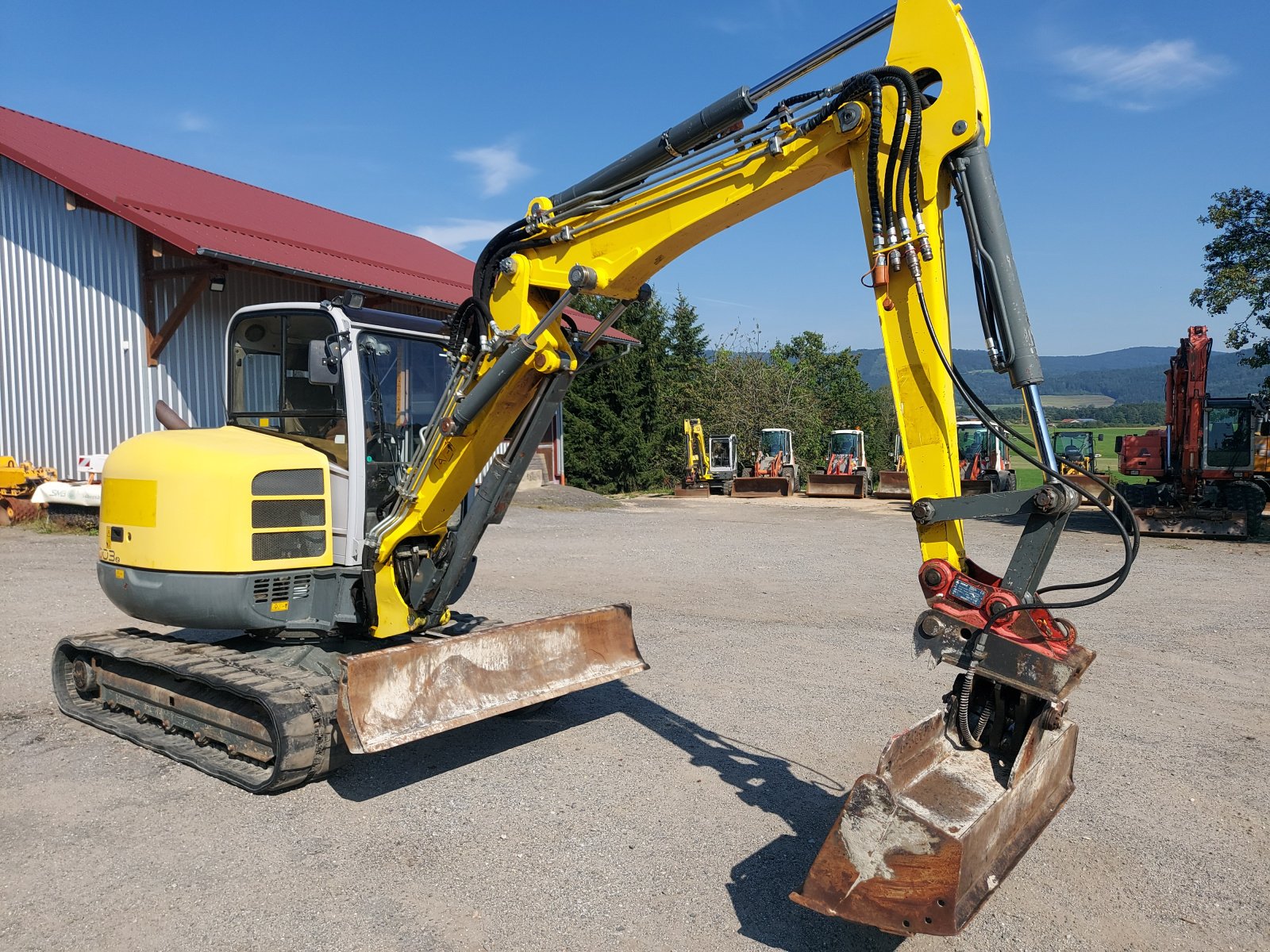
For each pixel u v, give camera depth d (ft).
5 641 26.25
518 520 62.85
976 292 12.26
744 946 12.00
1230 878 14.19
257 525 17.67
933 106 12.23
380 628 18.30
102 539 19.30
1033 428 11.87
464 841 14.85
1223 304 73.61
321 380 18.17
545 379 17.13
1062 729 13.48
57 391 52.16
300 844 14.62
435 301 57.77
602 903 12.99
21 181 52.54
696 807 16.28
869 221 12.87
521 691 18.21
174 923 12.26
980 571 13.07
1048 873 14.28
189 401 50.78
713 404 138.72
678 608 33.99
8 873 13.55
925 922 10.27
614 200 15.33
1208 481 62.85
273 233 56.13
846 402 190.70
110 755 18.30
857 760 18.66
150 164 62.90
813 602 35.73
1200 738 20.62
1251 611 34.91
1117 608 35.37
